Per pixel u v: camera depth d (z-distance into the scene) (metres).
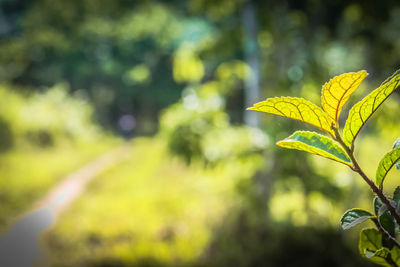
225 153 3.87
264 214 4.76
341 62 4.85
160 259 4.84
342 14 4.85
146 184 9.34
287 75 4.61
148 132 27.22
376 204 0.64
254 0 4.77
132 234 5.83
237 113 5.27
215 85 4.77
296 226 4.83
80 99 26.55
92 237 5.80
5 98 16.48
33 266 5.00
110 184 9.84
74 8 14.91
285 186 4.64
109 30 21.83
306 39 5.00
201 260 4.77
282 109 0.56
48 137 16.16
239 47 5.20
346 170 4.53
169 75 25.48
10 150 13.84
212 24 15.33
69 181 10.38
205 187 7.76
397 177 4.54
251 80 4.74
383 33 4.71
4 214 7.14
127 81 26.27
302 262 4.31
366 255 0.62
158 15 20.23
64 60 25.27
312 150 0.57
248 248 4.65
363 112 0.53
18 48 22.41
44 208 7.70
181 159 3.86
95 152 16.83
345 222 0.60
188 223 6.06
